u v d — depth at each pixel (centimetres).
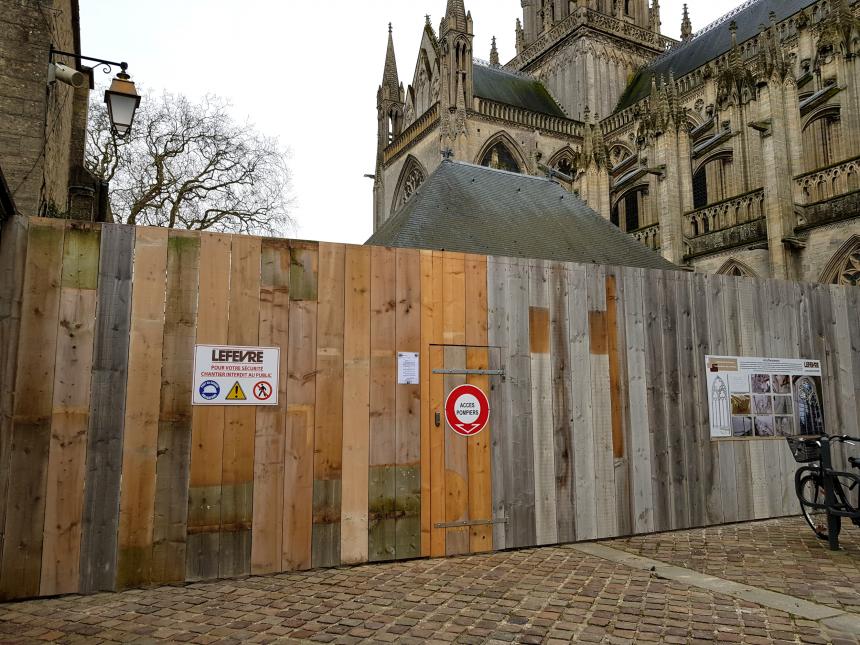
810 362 985
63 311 598
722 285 934
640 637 481
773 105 2331
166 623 508
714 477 891
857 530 867
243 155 3019
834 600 570
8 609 541
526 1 5684
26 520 570
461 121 3969
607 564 693
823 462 796
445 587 607
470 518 738
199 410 635
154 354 625
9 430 569
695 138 3247
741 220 2517
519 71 5353
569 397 806
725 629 498
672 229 2712
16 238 586
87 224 614
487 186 1816
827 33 2555
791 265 2252
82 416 596
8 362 573
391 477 707
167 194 2900
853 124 2406
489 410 761
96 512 592
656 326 875
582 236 1794
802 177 2311
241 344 656
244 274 666
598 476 812
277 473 658
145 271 631
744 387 927
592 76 4781
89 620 514
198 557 620
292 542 658
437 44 4403
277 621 513
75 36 1509
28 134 975
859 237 2077
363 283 718
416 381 729
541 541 771
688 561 704
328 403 687
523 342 789
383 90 5044
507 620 517
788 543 789
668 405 869
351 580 629
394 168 4747
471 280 770
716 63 3834
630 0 5216
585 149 2969
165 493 615
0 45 969
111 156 2803
